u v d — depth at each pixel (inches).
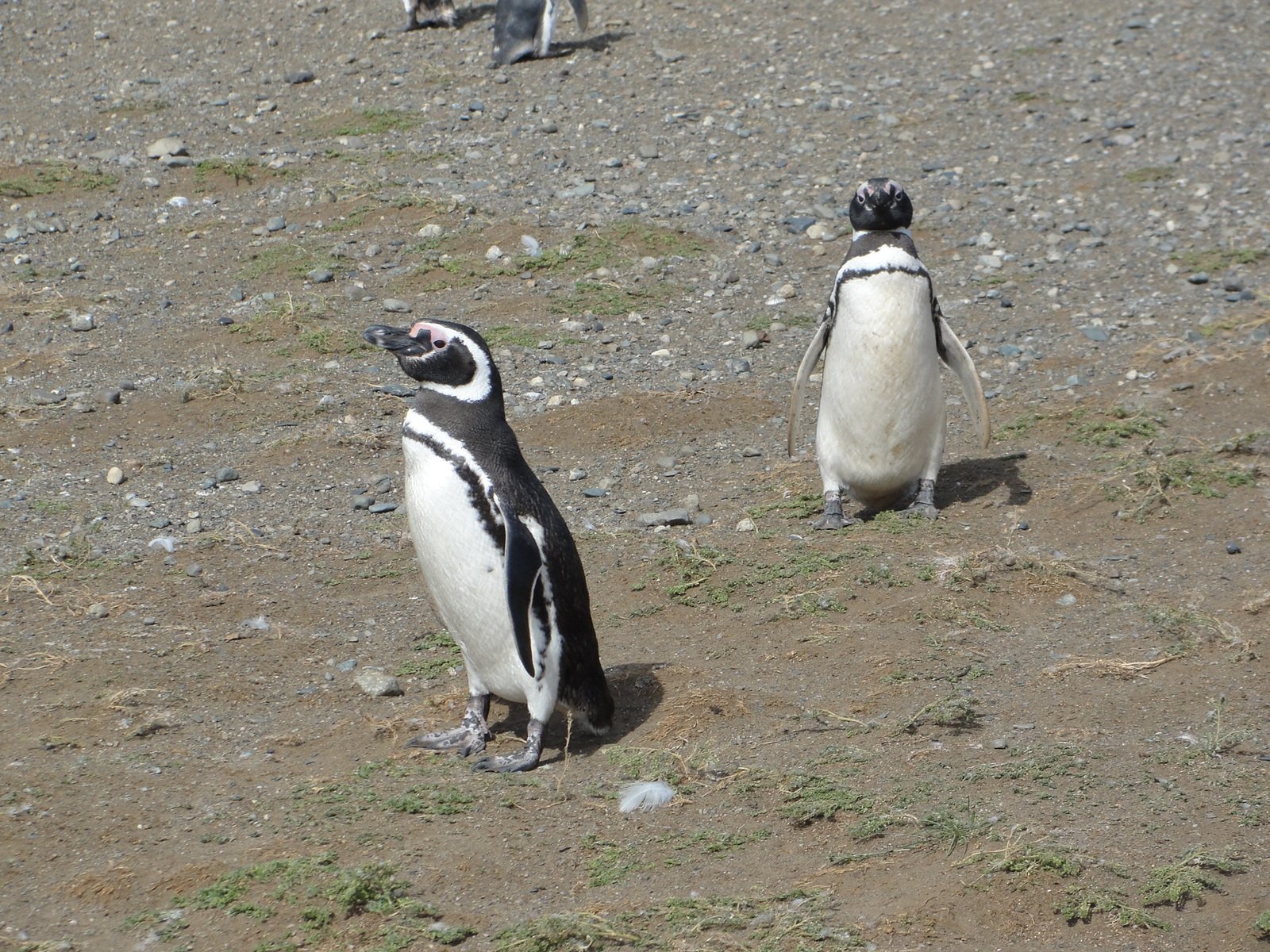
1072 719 467.2
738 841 399.9
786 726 472.1
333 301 956.0
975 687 494.9
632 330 916.6
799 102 1336.1
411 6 1547.7
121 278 1000.2
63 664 522.3
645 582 597.0
